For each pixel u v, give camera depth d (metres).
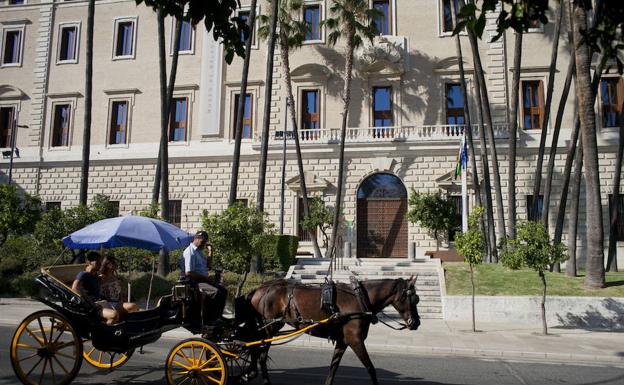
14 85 32.47
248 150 28.97
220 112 29.86
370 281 7.16
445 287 17.72
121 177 30.39
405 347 11.75
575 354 11.04
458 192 26.66
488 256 22.30
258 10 30.25
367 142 27.45
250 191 28.70
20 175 31.52
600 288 16.64
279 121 29.30
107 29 32.00
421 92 28.36
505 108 27.22
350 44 26.16
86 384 7.55
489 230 22.42
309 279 19.91
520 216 26.06
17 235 20.86
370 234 27.61
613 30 5.60
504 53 27.70
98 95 31.45
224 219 16.28
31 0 33.28
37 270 20.58
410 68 28.67
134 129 30.80
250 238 16.28
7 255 22.39
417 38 28.89
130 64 31.38
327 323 6.85
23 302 17.95
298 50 29.73
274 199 28.30
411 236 26.94
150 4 7.38
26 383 7.00
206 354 7.01
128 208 30.05
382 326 15.08
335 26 27.16
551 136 26.48
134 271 21.72
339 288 7.10
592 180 16.92
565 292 16.44
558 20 21.77
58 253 21.27
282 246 22.16
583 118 17.06
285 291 7.43
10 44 33.41
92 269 8.03
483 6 5.78
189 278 7.62
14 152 31.38
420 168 27.19
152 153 30.12
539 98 27.30
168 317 7.57
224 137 29.67
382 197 27.78
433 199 25.08
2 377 7.91
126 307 7.93
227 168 29.30
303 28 27.34
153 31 31.48
